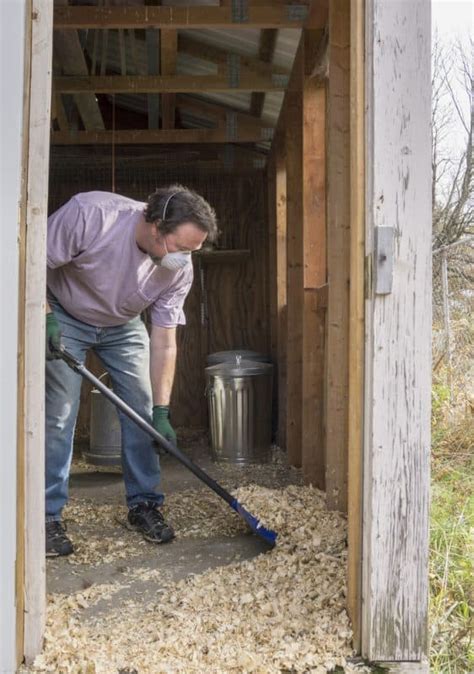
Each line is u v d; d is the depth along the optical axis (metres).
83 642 1.79
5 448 1.54
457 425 4.52
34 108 1.64
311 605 1.97
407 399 1.69
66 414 2.65
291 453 4.37
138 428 2.89
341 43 2.79
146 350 2.97
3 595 1.55
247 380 4.54
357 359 1.74
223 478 4.17
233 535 2.84
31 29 1.63
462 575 2.70
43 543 1.71
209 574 2.33
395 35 1.65
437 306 7.38
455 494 3.45
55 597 2.14
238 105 5.17
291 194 4.14
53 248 2.58
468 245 8.09
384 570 1.71
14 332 1.54
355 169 1.73
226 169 5.75
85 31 4.41
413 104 1.65
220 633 1.85
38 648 1.69
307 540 2.49
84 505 3.44
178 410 5.91
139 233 2.57
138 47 4.71
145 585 2.30
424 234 1.67
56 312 2.79
